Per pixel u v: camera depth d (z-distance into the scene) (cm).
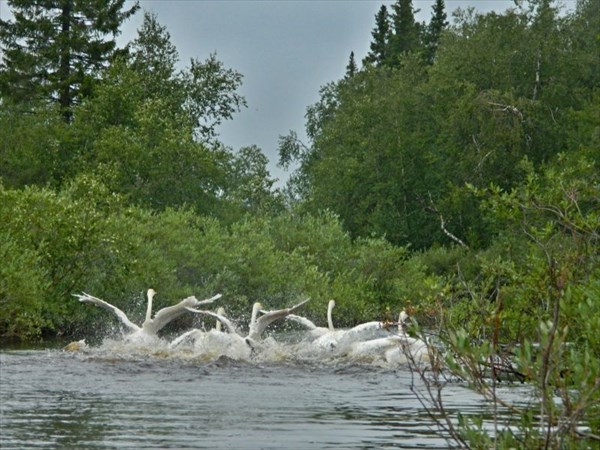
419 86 8406
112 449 1342
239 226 5578
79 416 1634
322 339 2836
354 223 8344
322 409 1800
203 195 7238
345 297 5166
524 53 7856
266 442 1424
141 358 2652
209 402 1856
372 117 8438
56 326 4253
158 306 4597
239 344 2775
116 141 6988
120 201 5031
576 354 1238
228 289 4878
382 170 8162
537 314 1917
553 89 7638
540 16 7969
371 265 5672
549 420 1109
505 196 2216
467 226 7669
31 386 2034
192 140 7388
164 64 9525
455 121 7462
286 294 5016
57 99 9250
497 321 1289
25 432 1469
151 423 1576
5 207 4303
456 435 1209
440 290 1925
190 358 2698
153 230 4916
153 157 7138
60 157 7469
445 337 1441
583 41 8406
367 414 1739
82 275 4306
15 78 9175
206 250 4947
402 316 2103
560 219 2220
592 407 1246
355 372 2467
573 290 1512
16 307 3756
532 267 2092
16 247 3962
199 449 1354
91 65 9388
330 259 5772
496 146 7262
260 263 5066
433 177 7944
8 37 9312
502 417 1694
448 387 2170
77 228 4256
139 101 7894
